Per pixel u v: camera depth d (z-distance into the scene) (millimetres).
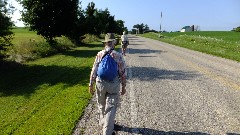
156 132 6090
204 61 19031
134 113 7367
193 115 7254
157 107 7938
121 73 5590
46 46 24359
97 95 5641
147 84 11117
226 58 21422
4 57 15648
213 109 7797
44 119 6996
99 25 54688
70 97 9086
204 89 10281
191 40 49906
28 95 9922
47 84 11578
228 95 9406
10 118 7484
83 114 7277
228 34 82438
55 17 26875
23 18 26828
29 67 16062
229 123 6684
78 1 28297
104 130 5250
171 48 32656
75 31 34375
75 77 12836
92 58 20188
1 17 14242
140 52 26000
